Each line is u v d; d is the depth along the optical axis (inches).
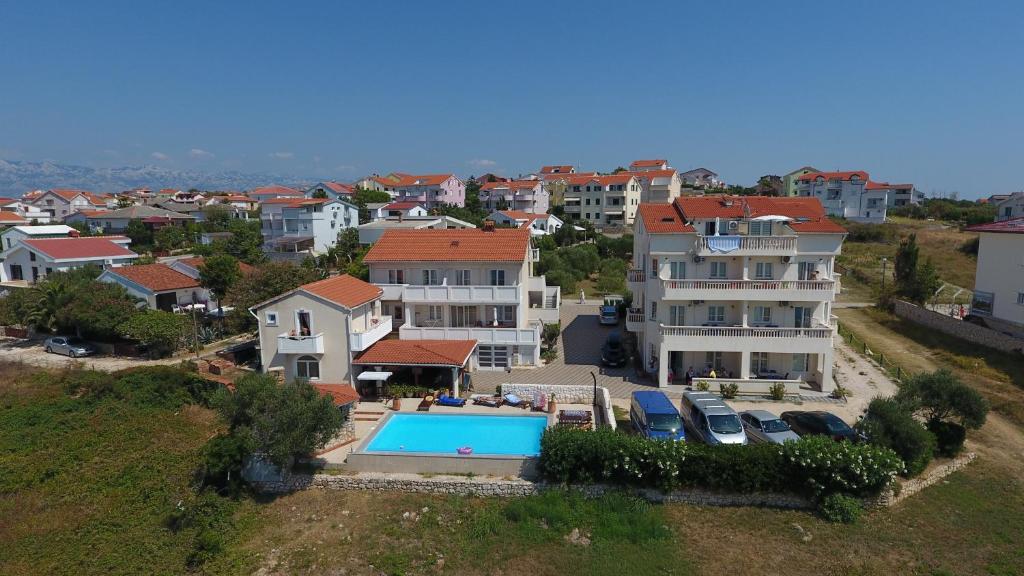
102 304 1900.8
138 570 862.5
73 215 4963.1
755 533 901.8
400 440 1213.7
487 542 897.5
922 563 821.2
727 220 1546.5
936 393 1105.4
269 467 1072.8
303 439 1016.2
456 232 1830.7
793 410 1296.8
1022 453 1144.2
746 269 1513.3
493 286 1648.6
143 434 1269.7
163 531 954.7
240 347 1795.0
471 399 1440.7
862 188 4749.0
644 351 1658.5
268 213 3690.9
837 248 1519.4
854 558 836.0
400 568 842.8
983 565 813.2
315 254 3462.1
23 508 1005.2
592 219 5374.0
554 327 1868.8
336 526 954.7
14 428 1269.7
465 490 1029.8
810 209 1641.2
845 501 928.9
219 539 909.8
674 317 1569.9
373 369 1502.2
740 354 1534.2
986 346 1756.9
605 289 2913.4
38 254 2637.8
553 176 6815.9
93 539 932.6
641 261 1760.6
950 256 3253.0
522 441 1206.3
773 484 968.9
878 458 937.5
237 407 1051.9
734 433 1097.4
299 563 866.1
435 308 1726.1
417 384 1499.8
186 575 851.4
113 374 1515.7
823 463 940.0
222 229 4557.1
